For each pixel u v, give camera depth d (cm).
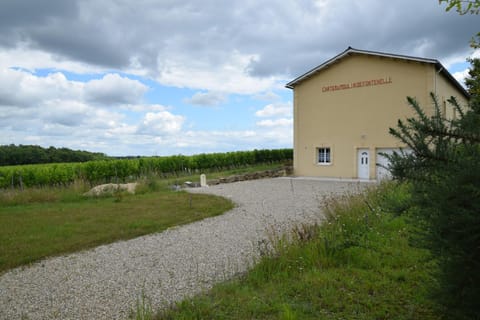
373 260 472
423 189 256
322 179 2092
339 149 2142
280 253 505
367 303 357
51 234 756
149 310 384
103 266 557
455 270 248
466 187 223
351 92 2094
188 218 915
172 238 724
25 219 913
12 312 402
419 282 400
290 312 334
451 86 2120
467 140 246
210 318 347
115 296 437
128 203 1162
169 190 1559
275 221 834
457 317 282
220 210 1020
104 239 718
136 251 636
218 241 691
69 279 503
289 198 1252
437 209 242
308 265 468
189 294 430
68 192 1333
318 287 401
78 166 1869
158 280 488
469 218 222
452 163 240
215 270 522
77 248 661
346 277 424
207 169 2669
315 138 2234
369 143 2034
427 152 251
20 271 544
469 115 246
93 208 1072
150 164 2234
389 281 409
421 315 329
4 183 1570
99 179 1934
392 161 272
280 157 3412
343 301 364
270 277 443
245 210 1030
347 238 536
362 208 730
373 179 2012
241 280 451
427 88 1842
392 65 1950
